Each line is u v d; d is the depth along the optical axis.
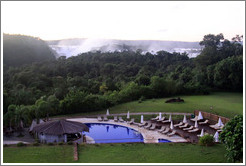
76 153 15.78
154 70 76.94
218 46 82.38
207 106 36.53
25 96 36.22
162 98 45.22
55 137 20.52
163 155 15.82
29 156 15.23
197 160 15.01
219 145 17.97
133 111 34.66
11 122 24.56
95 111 35.34
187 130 24.39
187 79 57.59
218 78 52.28
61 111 33.53
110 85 49.84
